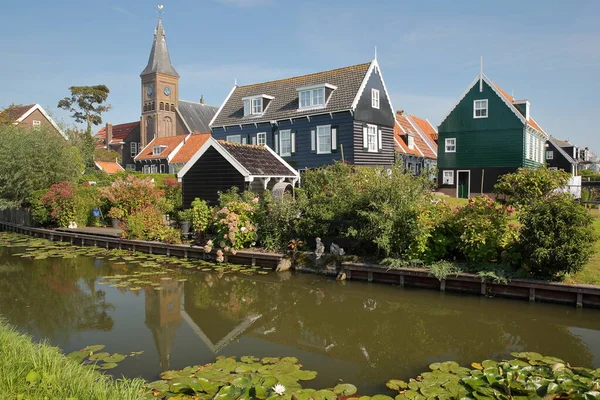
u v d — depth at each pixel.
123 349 6.84
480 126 28.88
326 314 8.66
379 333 7.59
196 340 7.28
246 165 15.86
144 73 62.22
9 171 22.97
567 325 7.71
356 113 23.98
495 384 4.99
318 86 24.73
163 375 5.66
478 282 9.45
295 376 5.66
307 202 12.32
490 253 9.74
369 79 25.33
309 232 12.07
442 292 9.79
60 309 9.15
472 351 6.71
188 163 16.98
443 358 6.47
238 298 9.85
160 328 7.91
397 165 11.23
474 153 29.19
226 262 13.27
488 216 9.87
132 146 65.94
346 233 11.32
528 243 8.93
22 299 9.93
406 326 7.90
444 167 30.38
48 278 12.02
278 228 12.81
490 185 28.69
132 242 15.93
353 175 13.42
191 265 12.98
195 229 14.84
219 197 15.85
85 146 42.78
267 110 27.84
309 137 25.50
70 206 20.41
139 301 9.72
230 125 28.89
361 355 6.61
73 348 6.91
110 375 5.71
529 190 10.70
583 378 5.02
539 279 8.94
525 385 4.74
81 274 12.48
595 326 7.63
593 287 8.26
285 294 10.06
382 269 10.50
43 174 23.06
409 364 6.25
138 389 4.75
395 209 10.45
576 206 8.55
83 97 59.75
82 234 18.27
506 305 8.78
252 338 7.39
